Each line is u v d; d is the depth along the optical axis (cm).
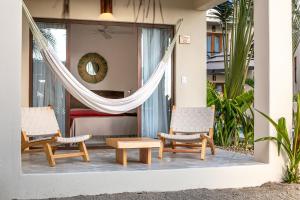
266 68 488
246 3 731
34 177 404
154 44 724
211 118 614
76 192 415
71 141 492
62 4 676
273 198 412
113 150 660
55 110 677
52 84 677
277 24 487
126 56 1124
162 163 495
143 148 501
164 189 439
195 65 734
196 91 735
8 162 398
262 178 476
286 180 482
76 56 1091
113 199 400
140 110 720
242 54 742
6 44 398
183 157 559
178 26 711
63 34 682
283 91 489
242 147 710
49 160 472
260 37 499
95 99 609
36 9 666
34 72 672
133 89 1127
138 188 432
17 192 400
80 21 686
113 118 880
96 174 421
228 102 722
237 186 465
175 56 727
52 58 578
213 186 457
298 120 472
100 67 1105
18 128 400
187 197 412
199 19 736
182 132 620
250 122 702
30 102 664
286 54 490
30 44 662
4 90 397
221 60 1151
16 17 400
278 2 488
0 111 397
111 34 1113
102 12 690
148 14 715
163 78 733
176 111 639
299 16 795
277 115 486
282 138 480
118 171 429
